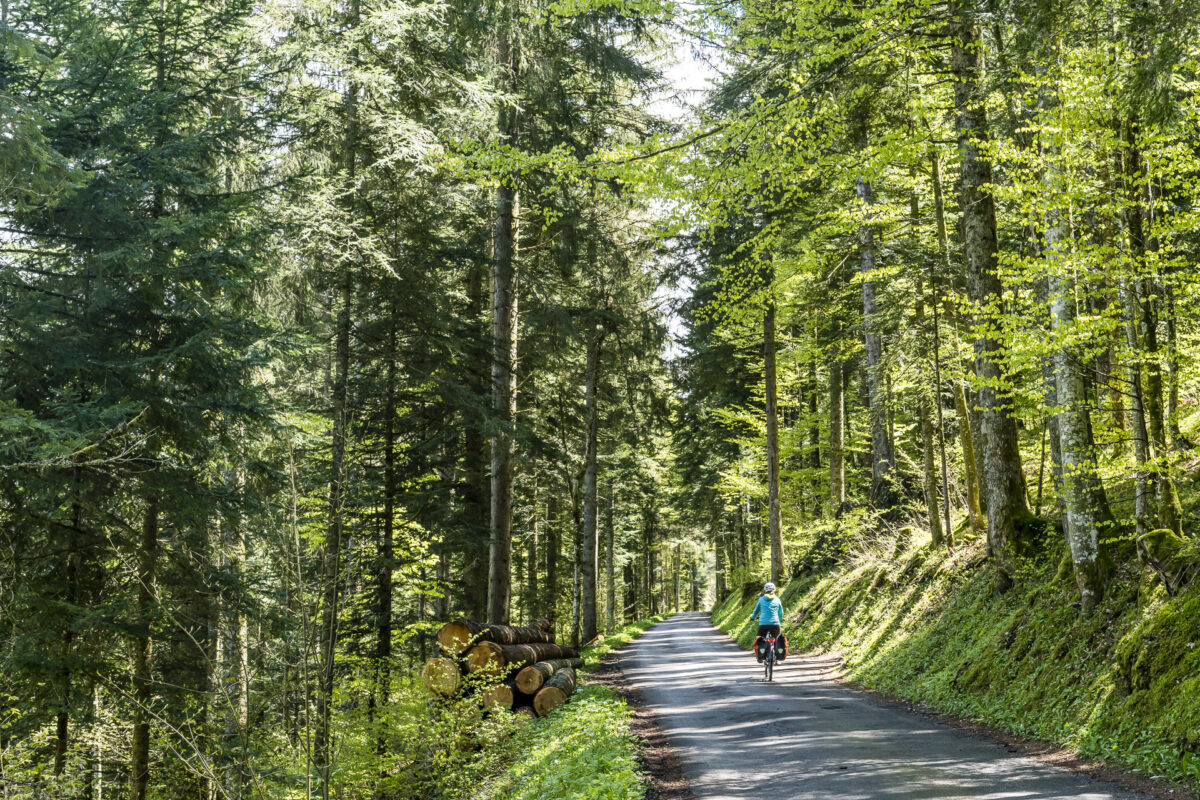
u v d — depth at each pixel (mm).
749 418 31938
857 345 25688
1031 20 9391
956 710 11531
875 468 24906
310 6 14352
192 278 11695
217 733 10906
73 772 12141
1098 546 10836
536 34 17781
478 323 20266
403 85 16656
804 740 9844
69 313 11273
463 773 11625
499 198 18797
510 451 18250
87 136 11359
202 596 11617
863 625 19344
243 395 11828
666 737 10742
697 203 9922
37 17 11070
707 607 103938
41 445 9102
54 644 10430
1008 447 14281
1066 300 10047
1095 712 8914
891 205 15977
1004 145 10359
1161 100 8062
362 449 16062
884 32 9773
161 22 12633
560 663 17000
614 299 25328
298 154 16156
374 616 16531
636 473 39656
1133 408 10164
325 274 15789
